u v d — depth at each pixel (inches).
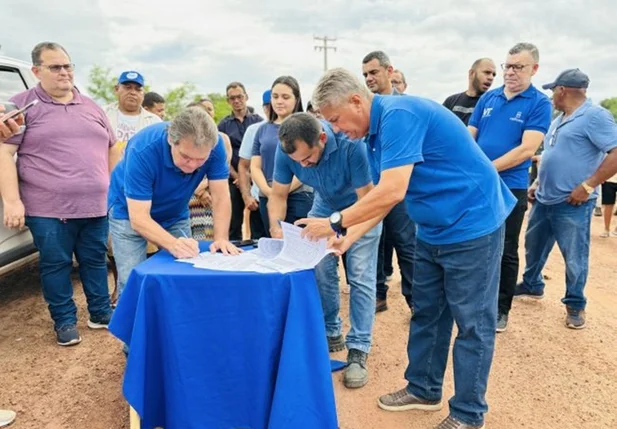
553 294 162.9
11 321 139.2
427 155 72.3
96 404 96.1
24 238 135.3
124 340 74.7
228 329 72.8
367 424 88.0
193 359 73.0
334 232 74.2
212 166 93.7
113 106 165.8
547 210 133.8
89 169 117.5
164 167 84.9
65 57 112.4
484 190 74.3
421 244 83.8
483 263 74.9
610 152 118.3
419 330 88.9
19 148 112.6
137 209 84.4
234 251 85.4
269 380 74.5
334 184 96.6
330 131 93.2
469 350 78.1
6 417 89.4
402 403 92.2
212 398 74.9
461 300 76.9
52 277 118.3
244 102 183.5
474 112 129.5
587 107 123.8
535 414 91.3
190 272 72.0
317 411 73.7
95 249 126.2
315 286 74.2
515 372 107.5
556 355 115.6
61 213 115.0
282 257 80.0
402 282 131.7
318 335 73.3
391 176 68.2
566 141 126.4
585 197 122.3
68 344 121.4
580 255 128.6
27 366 111.9
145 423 76.7
